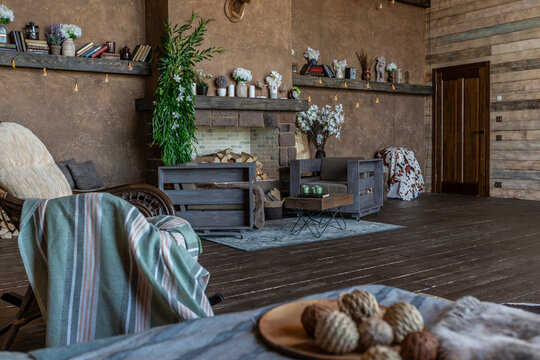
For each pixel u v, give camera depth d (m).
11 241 4.90
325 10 8.04
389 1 8.90
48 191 2.46
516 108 8.16
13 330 2.14
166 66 5.53
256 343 1.03
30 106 5.56
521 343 0.89
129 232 1.85
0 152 2.31
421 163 9.55
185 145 5.46
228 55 6.09
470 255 4.07
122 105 6.13
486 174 8.59
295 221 6.09
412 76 9.32
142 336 1.11
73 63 5.61
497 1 8.33
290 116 6.67
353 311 1.01
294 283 3.31
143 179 6.32
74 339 1.84
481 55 8.61
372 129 8.77
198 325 1.15
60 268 1.84
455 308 1.09
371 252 4.23
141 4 6.22
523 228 5.34
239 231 5.17
